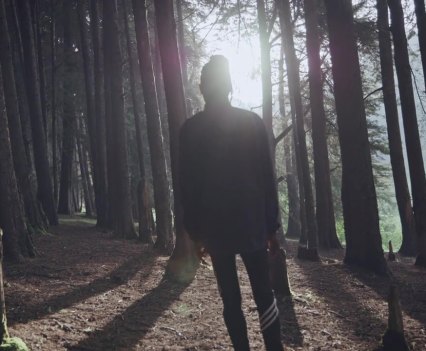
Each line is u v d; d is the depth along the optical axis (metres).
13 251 8.37
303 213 16.28
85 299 5.96
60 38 24.36
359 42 16.36
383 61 15.42
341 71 9.52
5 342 3.73
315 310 5.85
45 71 22.45
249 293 6.60
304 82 19.16
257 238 2.90
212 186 2.88
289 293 6.42
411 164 12.41
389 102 15.56
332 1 9.55
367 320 5.50
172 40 8.12
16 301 5.55
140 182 13.62
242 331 3.02
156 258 9.71
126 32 16.77
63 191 26.67
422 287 8.05
